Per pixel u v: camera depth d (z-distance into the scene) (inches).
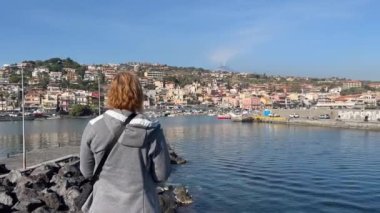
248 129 4549.7
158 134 156.0
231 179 1427.2
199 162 1897.1
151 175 158.1
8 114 7209.6
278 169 1632.6
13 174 978.1
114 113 152.6
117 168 151.3
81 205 163.3
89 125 154.8
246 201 1097.4
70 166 1054.4
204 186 1314.0
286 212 984.3
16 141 3211.1
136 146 150.5
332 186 1269.7
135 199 150.6
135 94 156.3
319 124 5270.7
